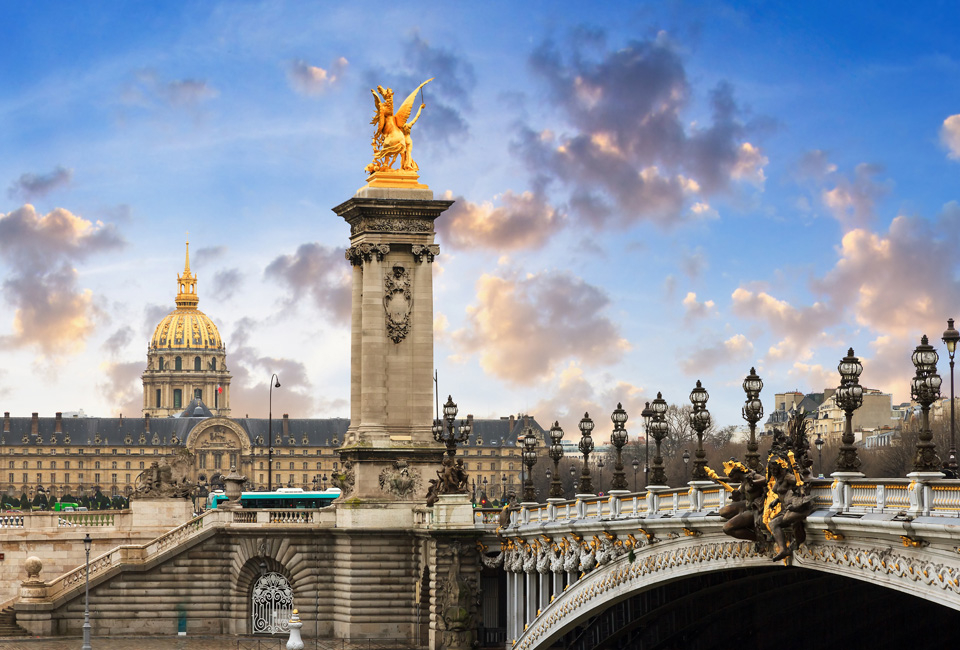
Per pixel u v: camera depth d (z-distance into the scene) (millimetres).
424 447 118688
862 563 57344
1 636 117125
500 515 106500
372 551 116500
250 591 119375
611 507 83812
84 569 120562
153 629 118750
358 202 119875
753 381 67438
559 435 102812
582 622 92250
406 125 122438
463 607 108688
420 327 120812
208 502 141625
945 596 51906
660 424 80500
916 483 53000
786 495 61094
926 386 53594
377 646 113938
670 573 76062
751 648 88188
